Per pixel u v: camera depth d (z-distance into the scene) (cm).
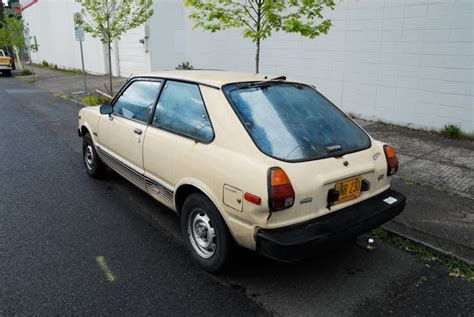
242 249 329
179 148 342
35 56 3553
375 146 348
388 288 320
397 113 823
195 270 339
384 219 325
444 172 562
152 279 325
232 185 288
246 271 339
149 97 409
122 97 462
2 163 630
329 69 920
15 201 478
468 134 729
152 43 1566
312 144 308
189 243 351
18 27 2611
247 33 598
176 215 448
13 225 415
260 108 322
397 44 789
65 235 396
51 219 431
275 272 338
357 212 311
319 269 345
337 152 313
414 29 759
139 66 1736
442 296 310
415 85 782
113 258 356
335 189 300
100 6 1170
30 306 288
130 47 1778
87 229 410
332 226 289
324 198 295
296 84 376
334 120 351
